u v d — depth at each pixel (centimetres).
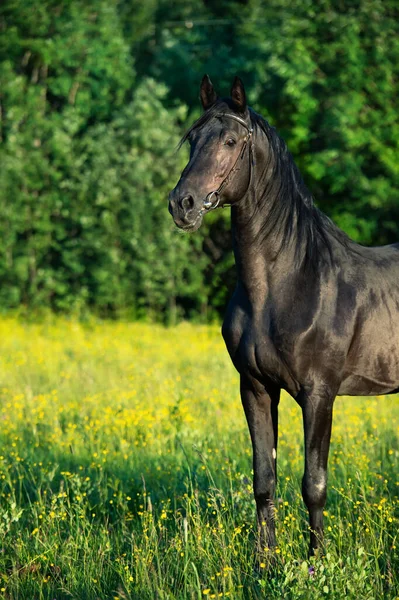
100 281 3403
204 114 679
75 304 3444
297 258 707
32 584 694
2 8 3881
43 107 3794
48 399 1454
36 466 1014
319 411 704
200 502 862
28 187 3544
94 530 796
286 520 740
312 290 707
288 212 707
